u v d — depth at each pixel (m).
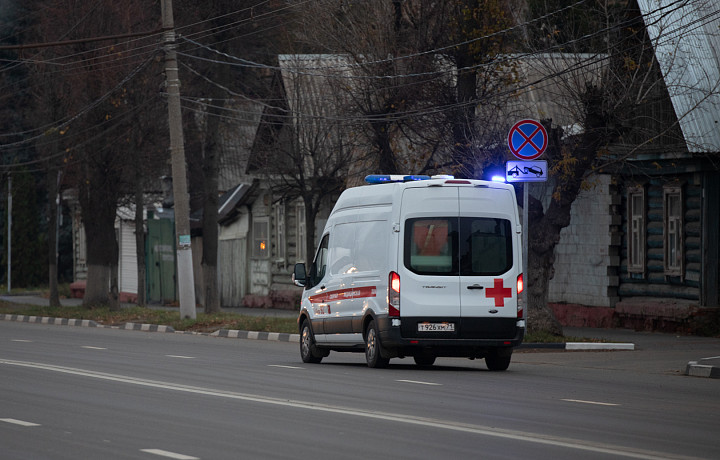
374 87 73.25
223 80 97.94
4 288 169.00
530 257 62.72
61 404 32.44
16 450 24.16
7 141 161.25
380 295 46.66
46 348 57.56
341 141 86.06
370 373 44.50
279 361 51.81
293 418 29.38
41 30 106.25
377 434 26.53
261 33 98.81
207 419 29.14
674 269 71.62
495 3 67.81
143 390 36.28
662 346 60.75
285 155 92.19
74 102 99.00
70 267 177.38
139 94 96.94
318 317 52.25
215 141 92.00
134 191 107.94
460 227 46.53
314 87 89.19
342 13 76.44
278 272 110.75
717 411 32.34
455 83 71.50
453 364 52.91
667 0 69.31
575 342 59.69
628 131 61.44
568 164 60.38
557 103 66.00
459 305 46.09
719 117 67.50
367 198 49.03
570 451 24.12
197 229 122.50
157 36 96.44
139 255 106.94
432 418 29.56
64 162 101.88
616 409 32.34
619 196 77.19
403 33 73.75
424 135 72.94
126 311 95.06
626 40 69.06
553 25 69.69
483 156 66.38
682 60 68.75
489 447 24.62
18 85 147.38
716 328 68.19
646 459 23.23
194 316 82.19
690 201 70.56
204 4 96.44
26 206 174.25
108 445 24.78
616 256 77.44
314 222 95.00
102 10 96.88
